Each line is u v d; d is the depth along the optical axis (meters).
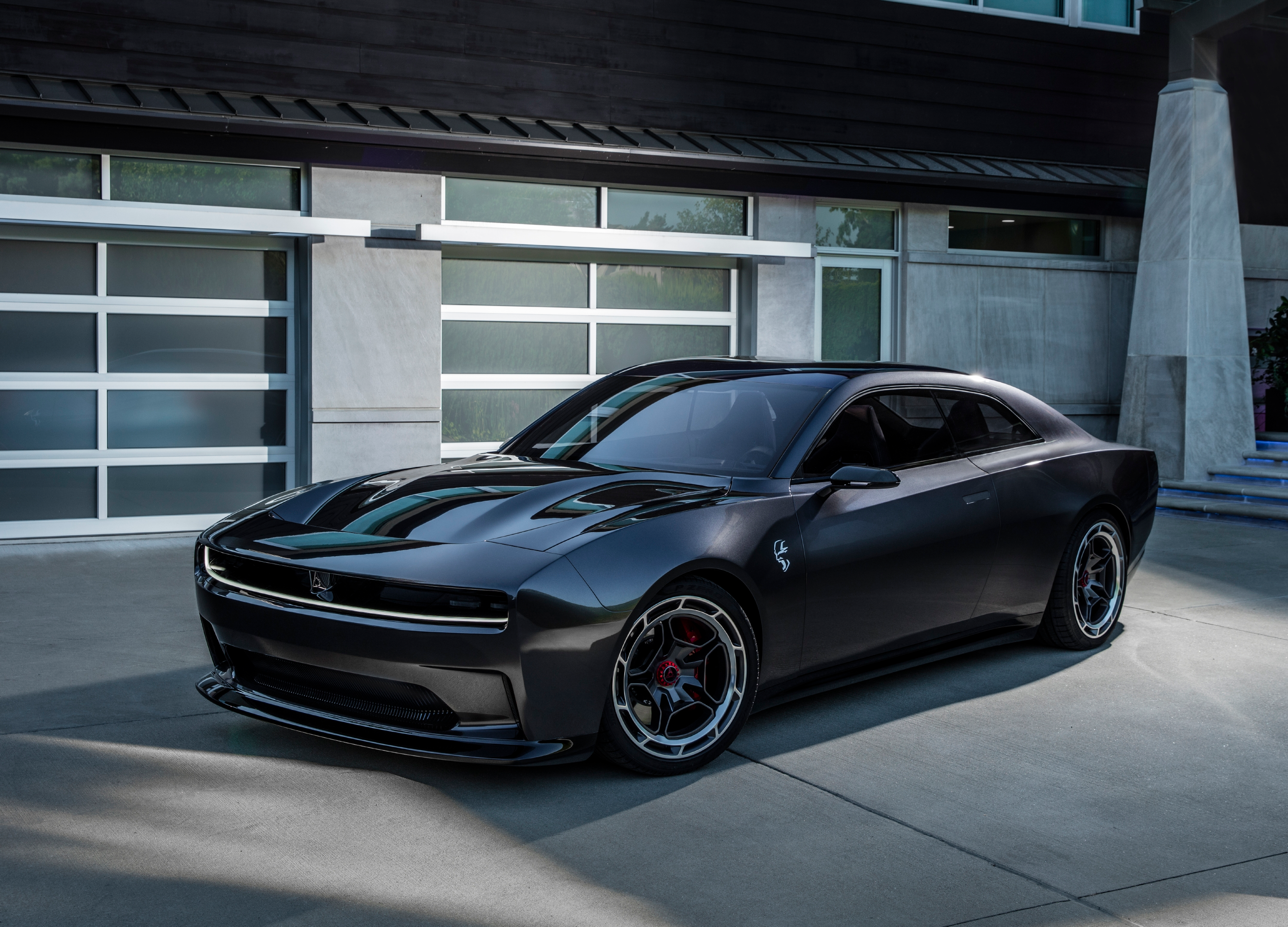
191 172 8.06
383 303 8.51
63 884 2.79
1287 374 10.84
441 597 3.35
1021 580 4.91
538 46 9.22
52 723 4.03
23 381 7.77
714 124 9.96
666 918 2.70
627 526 3.60
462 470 4.38
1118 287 11.65
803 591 3.99
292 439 8.58
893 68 10.71
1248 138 10.98
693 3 9.80
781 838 3.18
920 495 4.46
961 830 3.26
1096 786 3.62
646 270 9.55
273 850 3.03
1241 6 10.17
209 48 8.16
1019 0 11.38
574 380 9.36
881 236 10.61
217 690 3.96
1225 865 3.05
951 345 10.85
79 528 7.99
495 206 8.98
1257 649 5.36
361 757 3.76
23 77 7.58
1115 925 2.69
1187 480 10.56
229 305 8.30
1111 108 11.80
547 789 3.52
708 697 3.78
